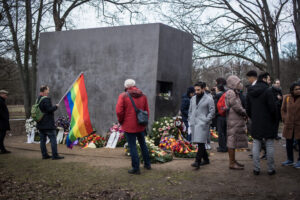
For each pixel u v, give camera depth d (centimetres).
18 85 2452
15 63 1634
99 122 885
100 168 534
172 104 860
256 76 523
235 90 508
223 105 537
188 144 666
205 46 1659
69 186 431
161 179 460
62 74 966
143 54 816
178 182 443
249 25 1588
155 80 788
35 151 727
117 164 568
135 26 837
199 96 525
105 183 443
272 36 1549
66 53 963
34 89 1256
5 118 689
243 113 497
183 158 621
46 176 484
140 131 490
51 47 996
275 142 836
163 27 812
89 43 922
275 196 376
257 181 438
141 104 495
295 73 2028
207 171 502
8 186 430
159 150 638
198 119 518
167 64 835
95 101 897
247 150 701
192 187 420
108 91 876
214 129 928
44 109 609
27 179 466
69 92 721
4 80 2080
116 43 870
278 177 454
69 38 962
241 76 2725
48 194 397
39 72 1012
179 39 890
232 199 371
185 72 924
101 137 833
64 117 899
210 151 700
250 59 1733
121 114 483
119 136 800
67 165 561
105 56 888
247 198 372
